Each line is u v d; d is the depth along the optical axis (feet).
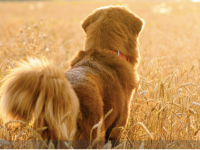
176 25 69.77
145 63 24.54
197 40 40.98
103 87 11.53
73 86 10.49
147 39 44.06
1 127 13.67
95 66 12.17
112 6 15.20
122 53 14.20
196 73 20.70
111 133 12.82
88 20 15.31
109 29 14.12
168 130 15.58
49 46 28.45
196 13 112.57
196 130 15.20
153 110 15.58
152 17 94.99
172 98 15.70
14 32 46.65
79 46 38.78
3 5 174.60
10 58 25.89
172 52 32.60
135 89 14.83
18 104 9.71
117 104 12.01
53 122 9.48
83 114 10.20
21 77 9.68
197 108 18.17
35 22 76.23
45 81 9.43
